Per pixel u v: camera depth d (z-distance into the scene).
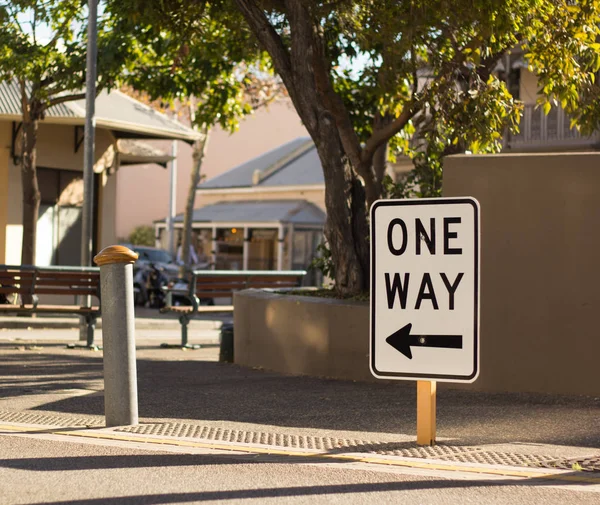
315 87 10.59
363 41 11.98
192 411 7.68
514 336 8.52
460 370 5.85
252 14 10.70
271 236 40.34
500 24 10.55
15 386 8.99
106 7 14.73
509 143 26.73
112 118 22.25
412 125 13.76
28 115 18.42
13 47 16.33
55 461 5.74
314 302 9.97
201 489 5.09
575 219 8.33
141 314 21.88
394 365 5.98
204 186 46.91
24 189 18.66
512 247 8.51
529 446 6.30
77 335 15.51
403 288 5.97
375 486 5.20
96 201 24.22
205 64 14.99
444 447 6.25
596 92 11.14
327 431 6.86
